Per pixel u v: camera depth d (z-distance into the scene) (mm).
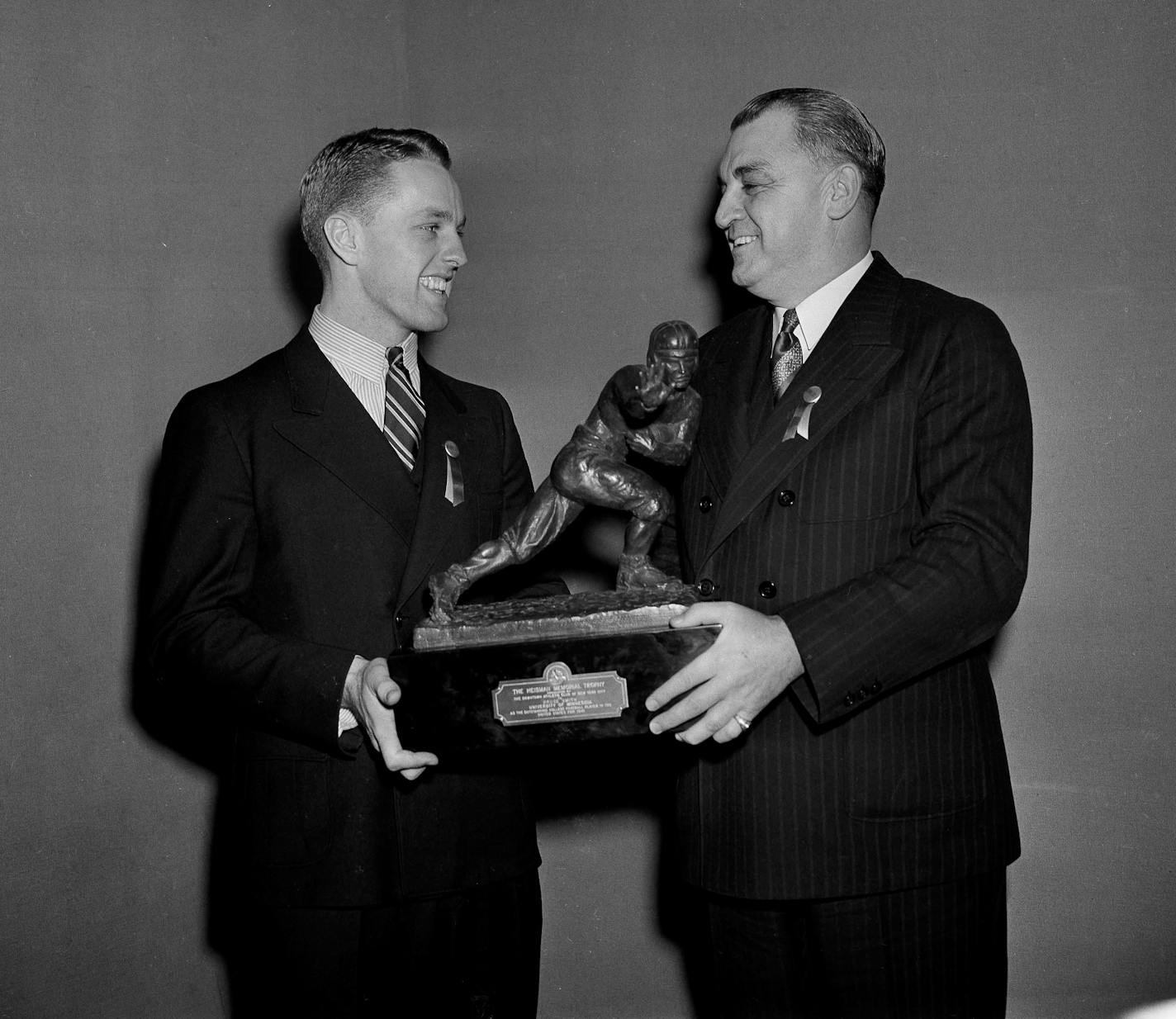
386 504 2092
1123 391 2447
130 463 2584
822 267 2027
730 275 2812
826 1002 2025
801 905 2025
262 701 1966
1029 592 2541
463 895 2158
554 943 3020
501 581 2279
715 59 2812
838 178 1991
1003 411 1878
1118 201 2436
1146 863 2459
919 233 2605
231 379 2150
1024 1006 2570
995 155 2533
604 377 2979
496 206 3086
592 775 2977
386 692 1802
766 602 1947
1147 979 2467
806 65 2709
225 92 2785
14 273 2400
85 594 2508
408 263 2111
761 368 2105
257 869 2037
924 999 1907
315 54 2980
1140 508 2441
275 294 2881
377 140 2143
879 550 1918
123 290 2580
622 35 2916
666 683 1739
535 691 1771
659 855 2914
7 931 2373
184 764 2682
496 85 3076
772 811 1917
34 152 2436
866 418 1919
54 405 2459
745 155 2016
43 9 2457
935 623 1793
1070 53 2461
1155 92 2398
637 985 2945
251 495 2078
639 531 1872
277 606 2072
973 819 1909
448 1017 2160
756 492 1956
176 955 2648
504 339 3092
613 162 2941
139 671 2594
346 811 2023
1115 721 2477
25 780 2406
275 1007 2051
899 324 1961
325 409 2107
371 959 2082
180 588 2035
